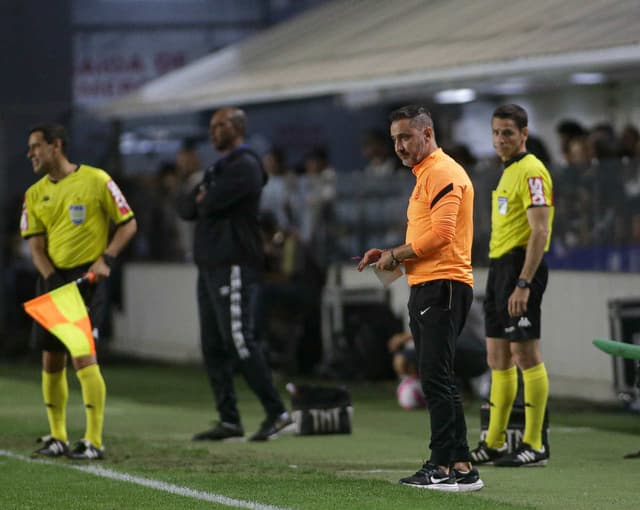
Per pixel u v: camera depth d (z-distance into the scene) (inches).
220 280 1330.0
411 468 1147.3
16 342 2353.6
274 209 2166.6
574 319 1745.8
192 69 2513.5
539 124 2301.9
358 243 2062.0
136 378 2053.4
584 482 1067.9
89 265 1217.4
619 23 1592.0
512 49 1668.3
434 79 1745.8
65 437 1236.5
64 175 1216.8
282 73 2113.7
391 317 1934.1
